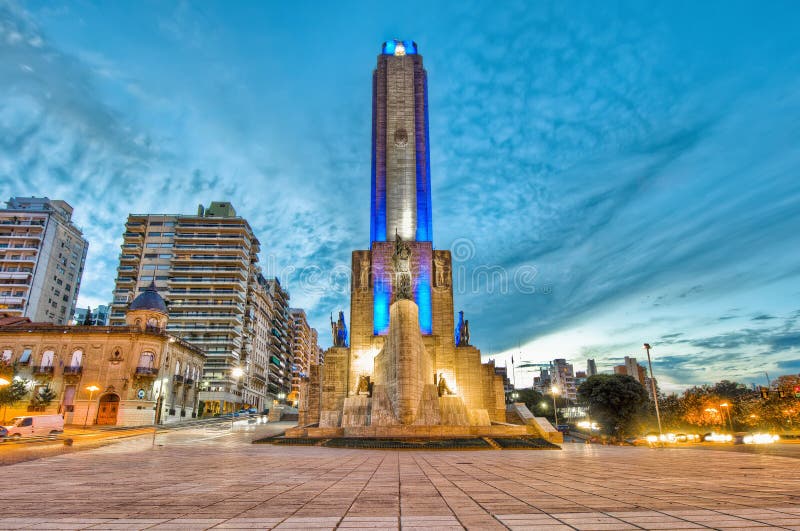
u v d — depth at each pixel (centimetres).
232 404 8800
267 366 11262
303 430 3656
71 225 9725
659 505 848
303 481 1254
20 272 8594
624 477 1327
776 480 1216
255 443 3303
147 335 5859
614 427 5891
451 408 3922
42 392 5491
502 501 911
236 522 723
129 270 9231
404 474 1443
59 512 806
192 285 9106
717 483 1162
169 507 854
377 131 6084
